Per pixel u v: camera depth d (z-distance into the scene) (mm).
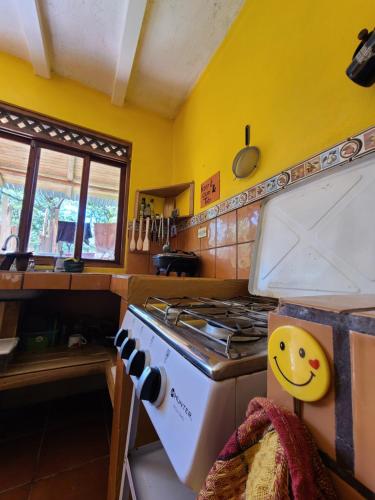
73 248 1595
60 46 1388
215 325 417
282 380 234
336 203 624
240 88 1130
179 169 1773
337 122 670
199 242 1372
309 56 777
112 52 1415
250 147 998
